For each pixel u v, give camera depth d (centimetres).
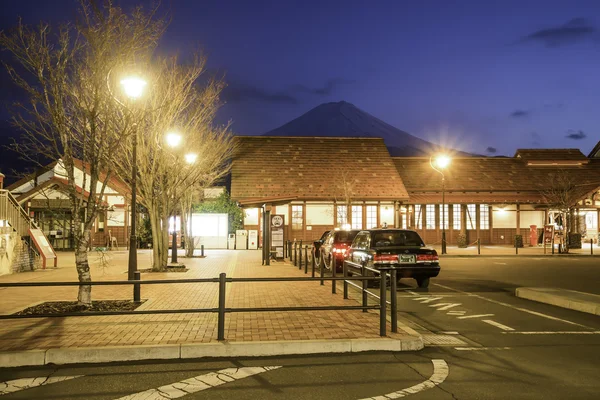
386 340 809
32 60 1055
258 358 761
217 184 4562
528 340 898
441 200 4250
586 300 1237
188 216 3209
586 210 4394
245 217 4012
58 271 1972
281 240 2623
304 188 4131
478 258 3069
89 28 1091
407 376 677
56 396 596
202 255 2841
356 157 4491
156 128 1945
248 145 4466
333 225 4141
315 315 1028
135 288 1168
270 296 1304
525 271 2220
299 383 645
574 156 4884
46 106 1052
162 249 2011
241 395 600
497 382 654
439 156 3906
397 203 4241
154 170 1988
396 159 4734
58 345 760
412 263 1535
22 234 2058
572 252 3450
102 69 1086
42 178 3653
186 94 1997
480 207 4388
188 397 594
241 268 2161
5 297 1243
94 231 3603
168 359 752
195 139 2192
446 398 594
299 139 4606
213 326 904
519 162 4838
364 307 841
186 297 1273
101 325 910
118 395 600
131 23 1243
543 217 4438
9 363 716
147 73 1625
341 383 646
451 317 1123
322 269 1535
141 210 3762
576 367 725
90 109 1165
